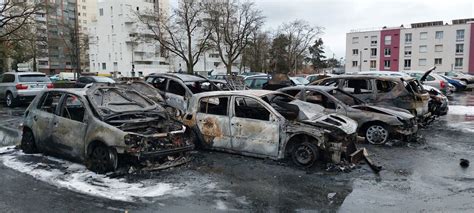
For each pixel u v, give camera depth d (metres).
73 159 7.10
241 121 7.46
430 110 12.31
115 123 6.69
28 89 17.12
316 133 6.72
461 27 62.50
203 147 8.00
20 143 8.77
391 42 69.75
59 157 7.51
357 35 73.94
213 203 5.19
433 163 7.26
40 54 55.78
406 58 68.38
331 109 9.36
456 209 4.98
